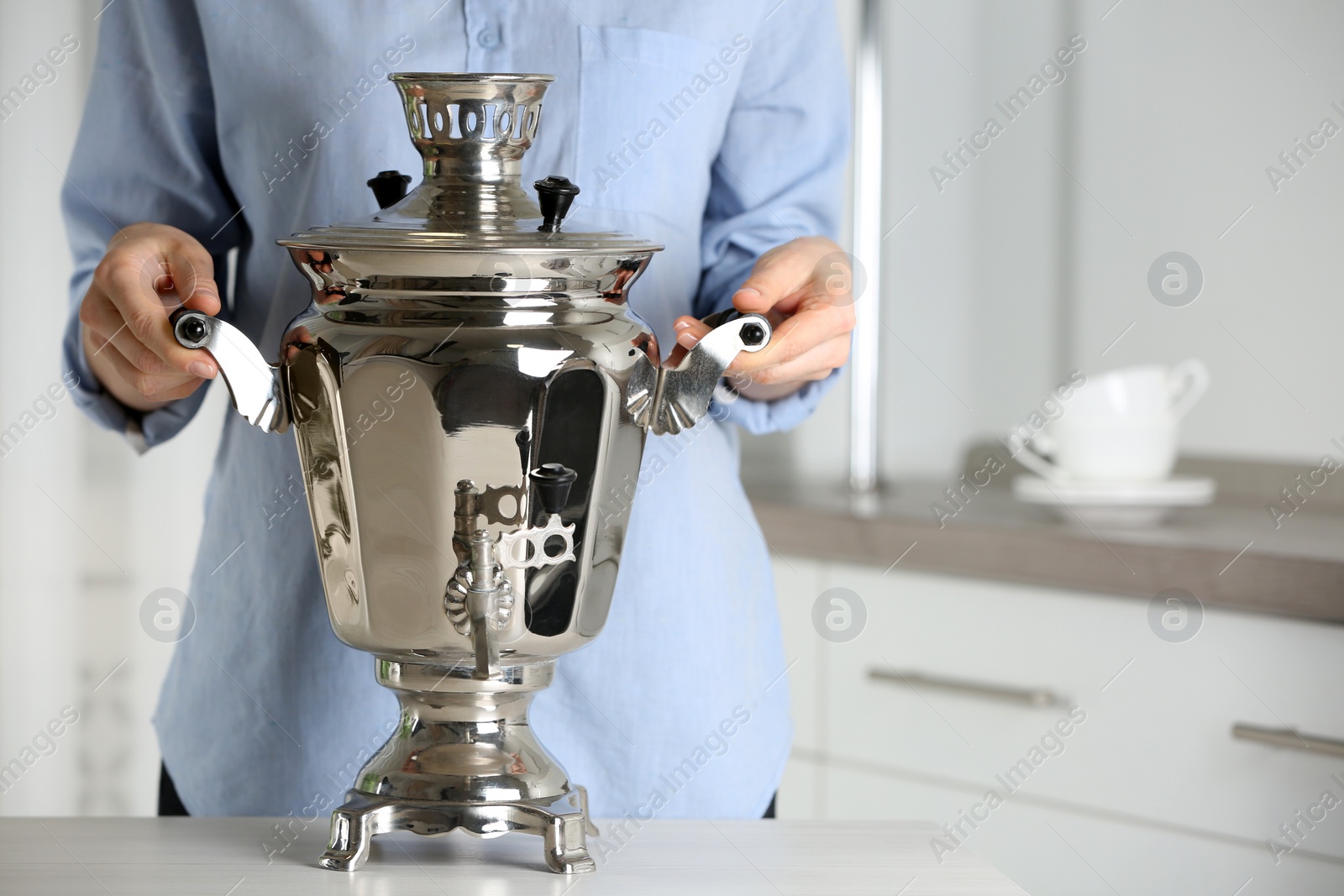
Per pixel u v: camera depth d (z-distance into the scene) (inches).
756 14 32.1
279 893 22.2
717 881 23.3
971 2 70.6
